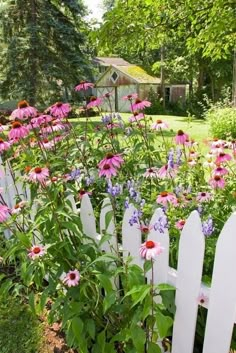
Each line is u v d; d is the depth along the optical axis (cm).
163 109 2120
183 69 2094
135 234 156
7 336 197
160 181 199
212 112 984
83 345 149
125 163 209
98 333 163
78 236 167
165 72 2291
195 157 219
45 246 154
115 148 225
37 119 208
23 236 157
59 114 218
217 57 558
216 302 129
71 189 185
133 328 133
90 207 184
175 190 177
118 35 437
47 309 211
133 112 230
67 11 1423
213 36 454
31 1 1314
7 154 261
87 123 242
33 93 1334
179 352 150
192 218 130
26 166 210
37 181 172
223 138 784
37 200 186
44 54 1320
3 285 192
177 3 419
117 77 2267
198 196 174
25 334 196
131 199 172
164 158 243
